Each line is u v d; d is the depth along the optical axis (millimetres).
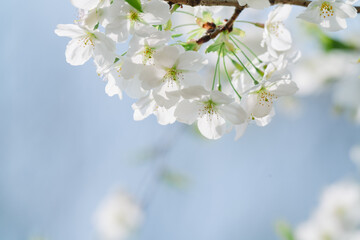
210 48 541
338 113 830
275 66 537
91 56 538
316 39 737
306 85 869
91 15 517
